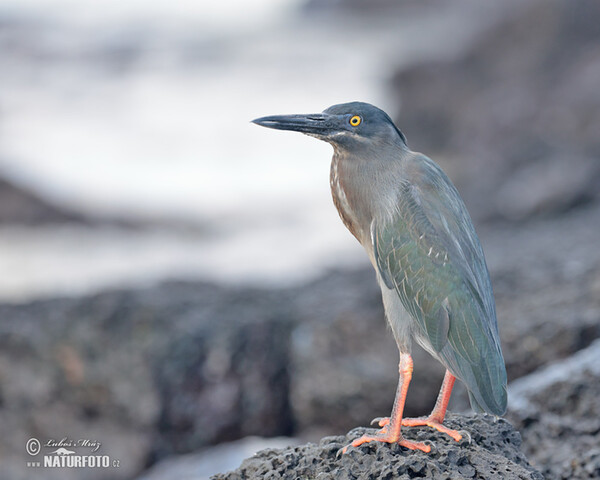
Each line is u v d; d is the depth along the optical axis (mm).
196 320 12023
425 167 5773
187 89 49469
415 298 5512
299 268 21688
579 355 7930
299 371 11688
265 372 11820
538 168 21562
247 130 41594
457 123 29375
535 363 10047
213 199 31125
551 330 10055
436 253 5512
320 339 11531
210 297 12945
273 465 5137
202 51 55406
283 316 12227
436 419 5434
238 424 11719
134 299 12617
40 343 12055
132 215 28281
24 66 50594
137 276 21609
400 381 5309
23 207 27641
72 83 48719
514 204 19703
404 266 5566
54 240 26453
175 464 10039
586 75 26406
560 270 12375
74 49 53438
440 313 5449
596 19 28547
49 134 39938
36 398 12008
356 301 12195
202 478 9125
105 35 55969
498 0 33750
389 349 11117
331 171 6117
